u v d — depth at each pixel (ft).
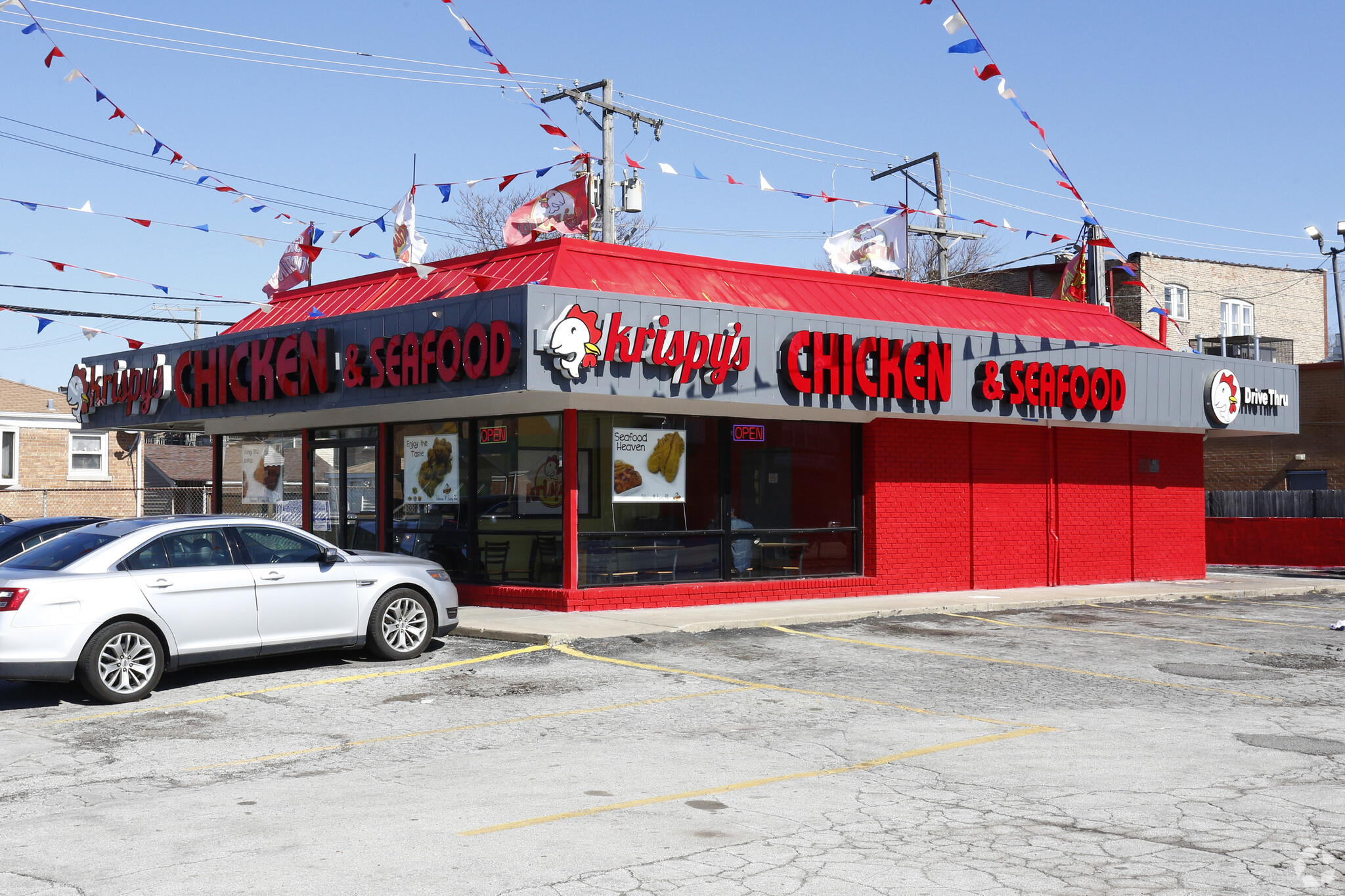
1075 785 24.75
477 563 57.67
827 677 38.63
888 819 22.18
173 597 36.42
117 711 34.09
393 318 53.42
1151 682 38.09
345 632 40.45
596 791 24.39
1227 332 145.59
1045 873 18.92
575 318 48.03
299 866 19.47
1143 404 68.59
